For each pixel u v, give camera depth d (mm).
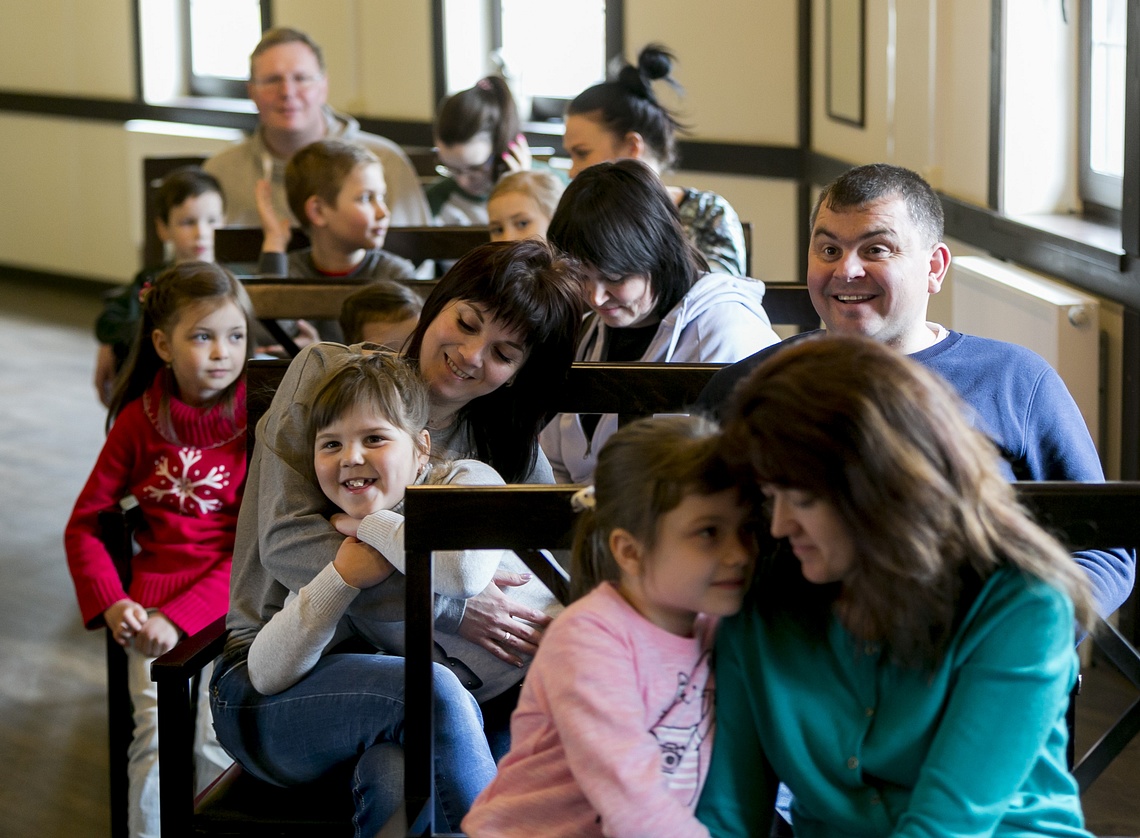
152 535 2980
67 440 5949
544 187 3787
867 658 1490
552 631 1538
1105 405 3590
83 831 3062
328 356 2219
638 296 2652
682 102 6328
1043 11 3873
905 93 4691
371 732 2027
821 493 1333
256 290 3070
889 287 2084
